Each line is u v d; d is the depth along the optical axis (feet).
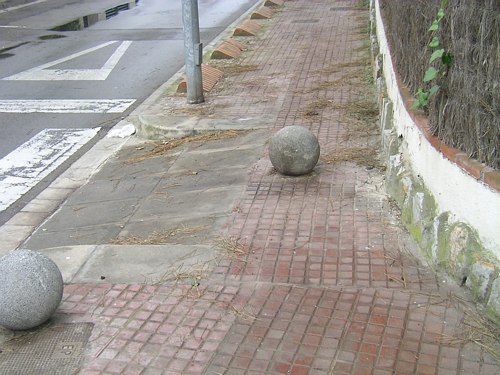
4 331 15.39
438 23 17.13
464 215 15.79
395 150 22.66
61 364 13.99
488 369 13.12
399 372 13.12
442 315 14.93
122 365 13.83
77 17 71.20
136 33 60.29
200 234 19.90
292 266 17.52
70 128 33.71
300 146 23.20
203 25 63.62
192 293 16.47
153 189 24.53
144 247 19.35
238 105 34.17
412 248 18.03
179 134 30.55
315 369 13.33
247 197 22.43
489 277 14.84
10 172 27.99
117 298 16.48
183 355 14.03
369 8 64.69
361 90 35.88
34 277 14.92
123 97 39.14
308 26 58.75
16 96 40.16
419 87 20.26
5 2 82.02
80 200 24.38
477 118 14.79
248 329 14.82
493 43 13.99
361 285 16.39
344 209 20.86
